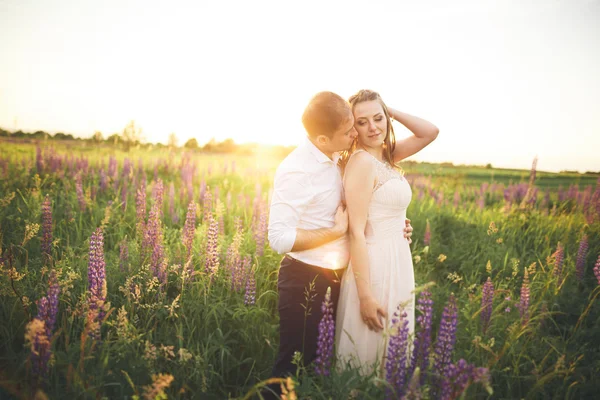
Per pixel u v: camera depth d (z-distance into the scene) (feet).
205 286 12.48
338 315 10.34
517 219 24.25
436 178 37.73
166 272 12.27
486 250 19.22
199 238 15.49
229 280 12.60
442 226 24.11
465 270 17.93
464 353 10.63
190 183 25.58
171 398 8.46
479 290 14.38
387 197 9.90
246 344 11.28
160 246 12.87
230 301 12.49
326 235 9.25
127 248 13.34
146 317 10.69
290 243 8.91
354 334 9.99
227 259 13.32
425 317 8.19
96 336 8.91
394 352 8.02
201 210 21.09
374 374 8.75
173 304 10.30
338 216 9.48
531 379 9.69
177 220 19.61
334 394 8.15
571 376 9.93
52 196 21.88
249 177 32.89
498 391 9.77
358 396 8.68
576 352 10.87
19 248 13.82
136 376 8.47
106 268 13.01
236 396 9.91
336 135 9.07
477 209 27.55
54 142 35.19
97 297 9.45
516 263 14.42
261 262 15.02
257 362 11.03
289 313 9.62
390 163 10.39
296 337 9.57
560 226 22.84
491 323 11.86
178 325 10.91
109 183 25.68
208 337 10.57
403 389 7.69
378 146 10.18
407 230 10.64
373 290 10.05
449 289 15.75
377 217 10.07
